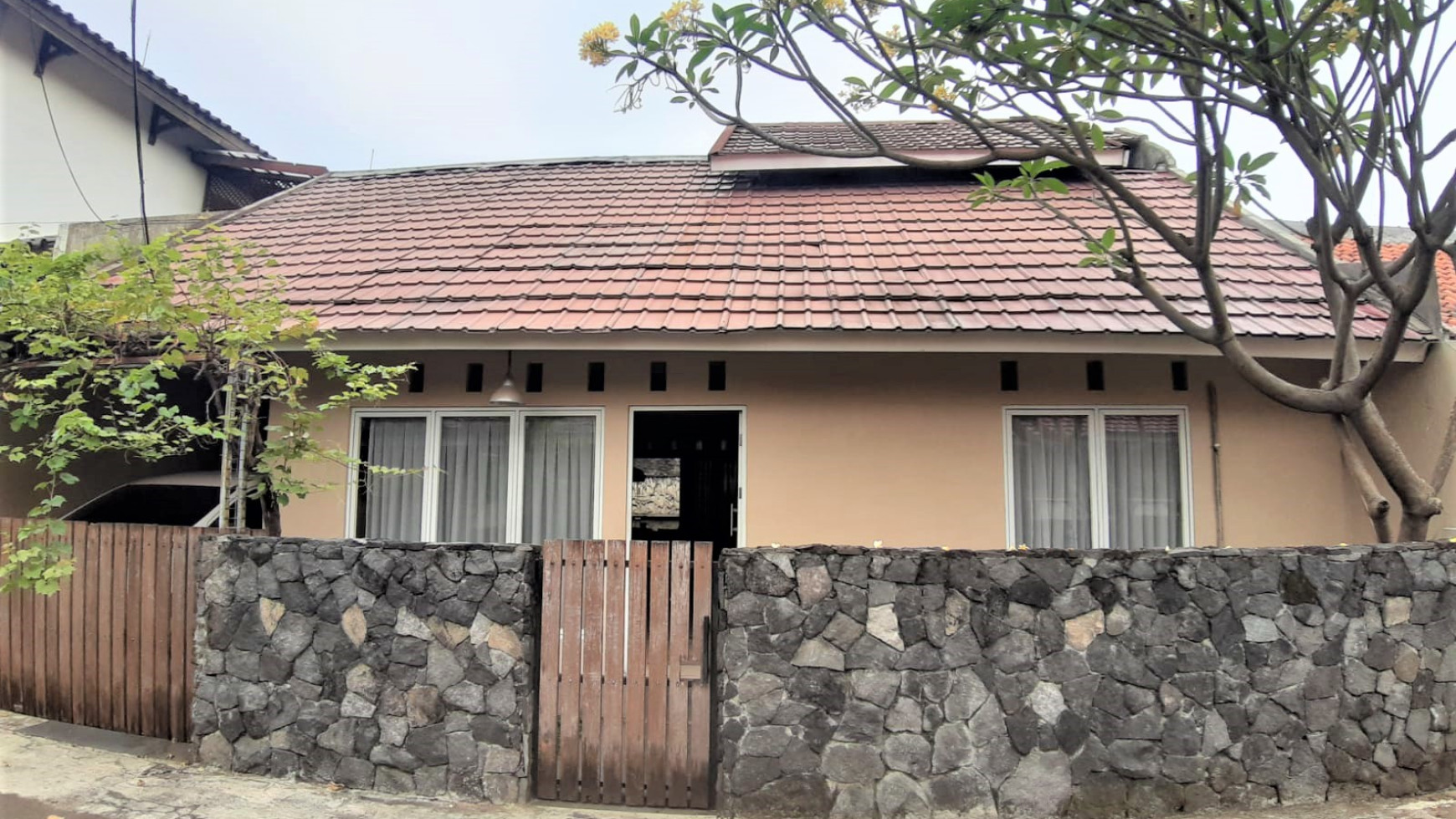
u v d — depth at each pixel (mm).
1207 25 4258
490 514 6613
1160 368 6363
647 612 4184
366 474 6750
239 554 4574
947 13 3604
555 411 6566
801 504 6336
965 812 3926
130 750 4723
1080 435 6449
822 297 6273
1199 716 4004
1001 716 3975
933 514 6297
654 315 6082
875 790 3943
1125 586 4055
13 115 11008
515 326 5922
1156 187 8531
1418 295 4109
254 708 4469
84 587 5125
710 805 4098
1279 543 6203
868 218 8242
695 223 8289
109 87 12258
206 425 5152
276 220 9312
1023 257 7062
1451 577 4254
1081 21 3648
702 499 10352
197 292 5258
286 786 4301
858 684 3998
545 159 10930
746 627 4043
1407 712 4129
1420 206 3988
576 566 4242
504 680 4195
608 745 4160
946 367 6402
